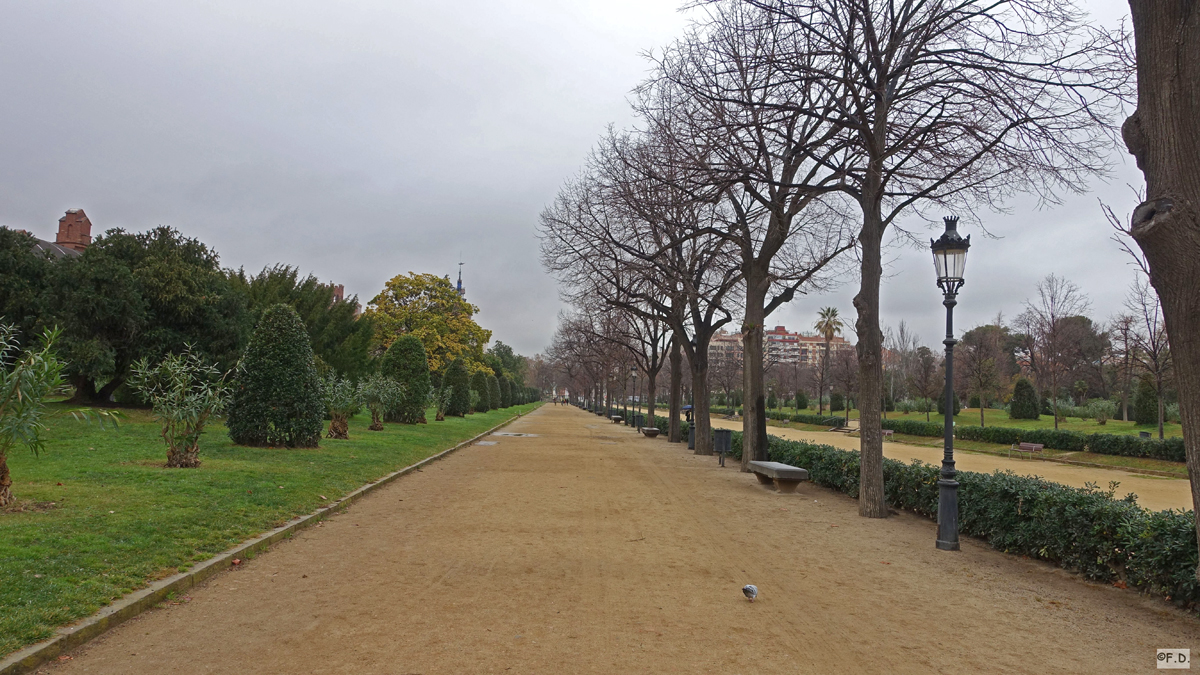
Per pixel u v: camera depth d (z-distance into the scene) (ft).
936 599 20.54
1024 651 16.22
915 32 35.47
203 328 61.62
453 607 18.01
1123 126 17.79
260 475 33.45
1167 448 79.77
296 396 45.70
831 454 45.60
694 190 45.60
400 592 19.21
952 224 30.83
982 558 26.55
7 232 55.26
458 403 124.57
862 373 36.55
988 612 19.39
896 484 37.11
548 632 16.34
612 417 165.68
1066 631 17.85
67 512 22.38
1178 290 16.49
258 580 19.92
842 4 35.37
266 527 25.52
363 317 103.55
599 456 66.59
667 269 65.00
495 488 41.16
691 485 45.98
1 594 15.10
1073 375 173.88
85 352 52.24
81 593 16.03
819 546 27.68
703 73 42.52
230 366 60.59
